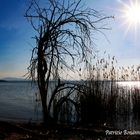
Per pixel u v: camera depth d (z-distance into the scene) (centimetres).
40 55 1227
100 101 1583
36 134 1034
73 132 1160
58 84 1262
